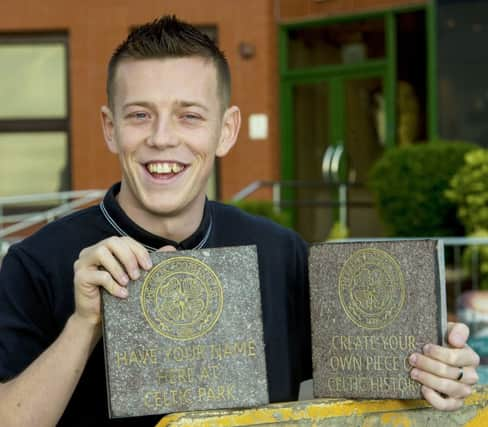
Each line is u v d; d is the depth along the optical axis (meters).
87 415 2.08
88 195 8.39
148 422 2.05
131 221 2.10
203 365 1.78
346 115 9.52
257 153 9.52
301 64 9.74
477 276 6.34
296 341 2.29
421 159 7.46
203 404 1.77
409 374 1.81
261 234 2.29
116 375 1.75
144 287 1.77
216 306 1.79
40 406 1.81
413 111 9.05
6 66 9.98
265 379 1.79
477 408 1.97
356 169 9.49
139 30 2.05
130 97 1.99
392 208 7.59
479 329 5.14
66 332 1.82
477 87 8.65
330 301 1.88
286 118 9.72
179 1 9.55
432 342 1.79
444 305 1.82
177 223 2.10
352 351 1.85
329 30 9.58
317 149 9.70
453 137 8.77
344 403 1.83
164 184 2.02
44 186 9.97
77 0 9.65
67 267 2.07
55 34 9.85
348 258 1.87
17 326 2.01
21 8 9.75
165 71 1.98
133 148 2.01
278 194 9.33
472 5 8.65
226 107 2.12
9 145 10.02
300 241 2.37
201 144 2.02
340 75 9.52
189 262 1.79
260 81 9.50
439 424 1.91
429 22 8.81
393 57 9.12
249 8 9.48
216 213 2.30
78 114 9.67
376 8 9.18
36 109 9.96
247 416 1.76
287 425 1.78
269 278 2.24
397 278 1.82
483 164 6.97
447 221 7.42
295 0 9.62
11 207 9.96
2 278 2.07
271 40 9.58
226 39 9.52
